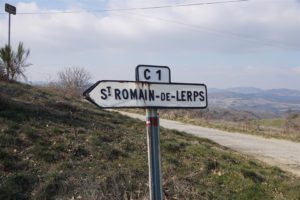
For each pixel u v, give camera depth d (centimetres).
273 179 938
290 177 1029
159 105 439
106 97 410
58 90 2353
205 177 875
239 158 1118
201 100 466
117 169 816
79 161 838
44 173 764
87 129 1073
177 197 762
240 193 826
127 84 421
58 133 980
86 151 895
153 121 440
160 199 436
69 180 743
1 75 1655
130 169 820
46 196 697
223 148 1403
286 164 1286
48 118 1089
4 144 853
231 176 890
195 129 2122
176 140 1180
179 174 854
